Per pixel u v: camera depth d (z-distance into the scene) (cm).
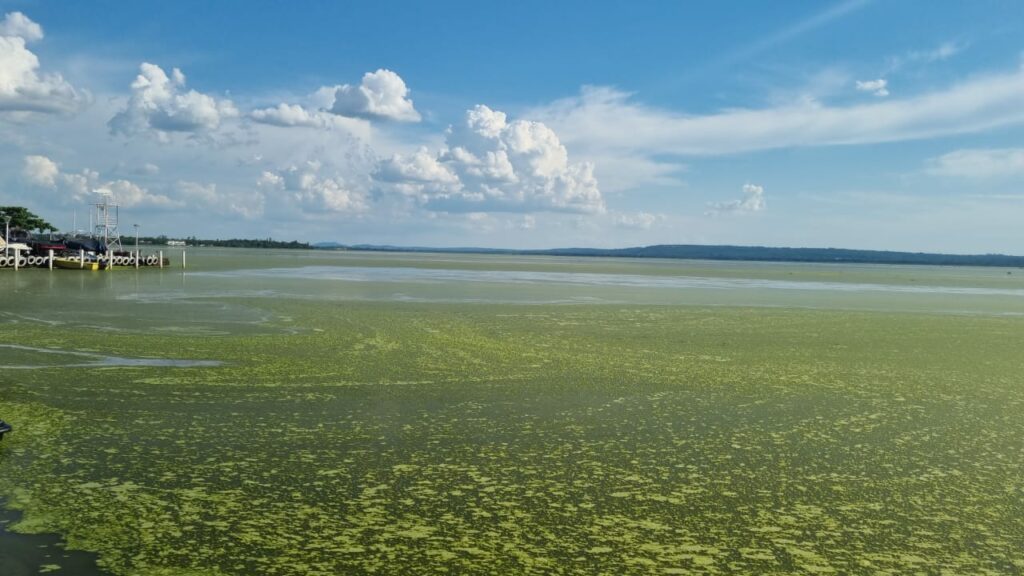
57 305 3228
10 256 6419
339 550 820
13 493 961
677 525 908
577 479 1062
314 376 1742
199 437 1223
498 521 908
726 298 4638
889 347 2414
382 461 1120
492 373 1828
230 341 2255
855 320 3291
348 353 2075
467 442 1229
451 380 1731
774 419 1422
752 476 1091
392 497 977
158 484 1003
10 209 9588
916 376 1894
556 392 1623
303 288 4659
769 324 3058
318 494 980
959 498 1013
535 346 2289
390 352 2108
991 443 1276
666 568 795
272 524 884
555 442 1241
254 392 1560
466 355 2086
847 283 7606
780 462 1157
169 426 1285
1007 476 1105
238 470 1065
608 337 2536
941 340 2619
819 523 923
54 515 895
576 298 4350
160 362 1880
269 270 7394
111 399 1467
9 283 4609
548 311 3438
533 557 815
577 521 912
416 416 1390
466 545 840
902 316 3544
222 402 1466
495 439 1250
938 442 1280
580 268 11156
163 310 3105
